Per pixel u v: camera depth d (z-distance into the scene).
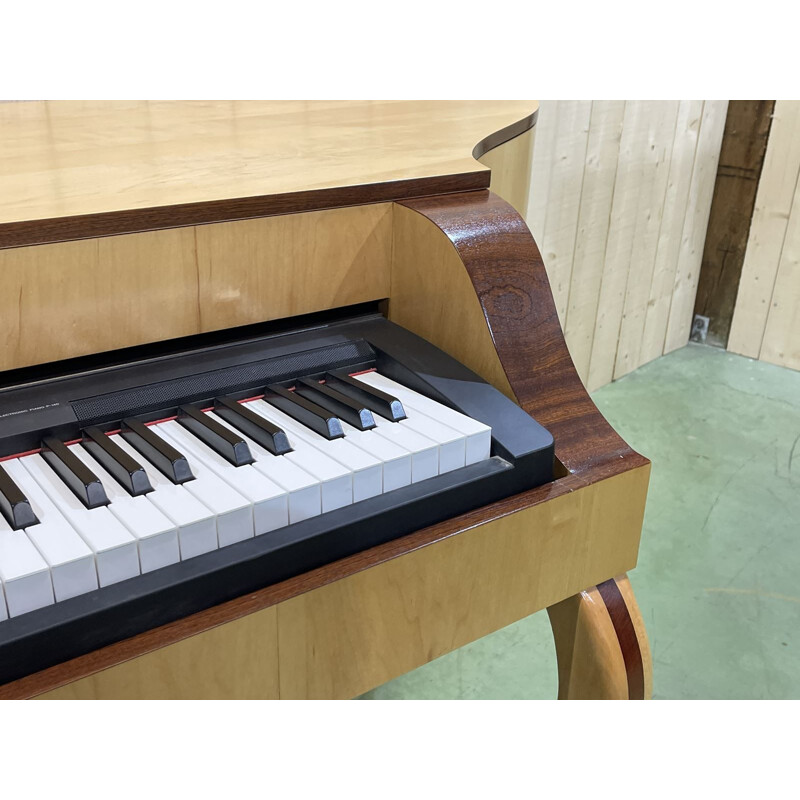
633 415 2.64
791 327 2.98
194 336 0.88
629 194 2.55
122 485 0.65
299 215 0.86
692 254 3.02
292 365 0.84
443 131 1.23
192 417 0.74
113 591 0.58
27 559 0.56
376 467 0.69
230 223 0.82
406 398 0.83
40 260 0.72
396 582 0.70
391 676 0.73
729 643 1.72
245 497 0.64
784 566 1.97
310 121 1.33
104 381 0.77
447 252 0.87
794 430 2.60
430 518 0.72
